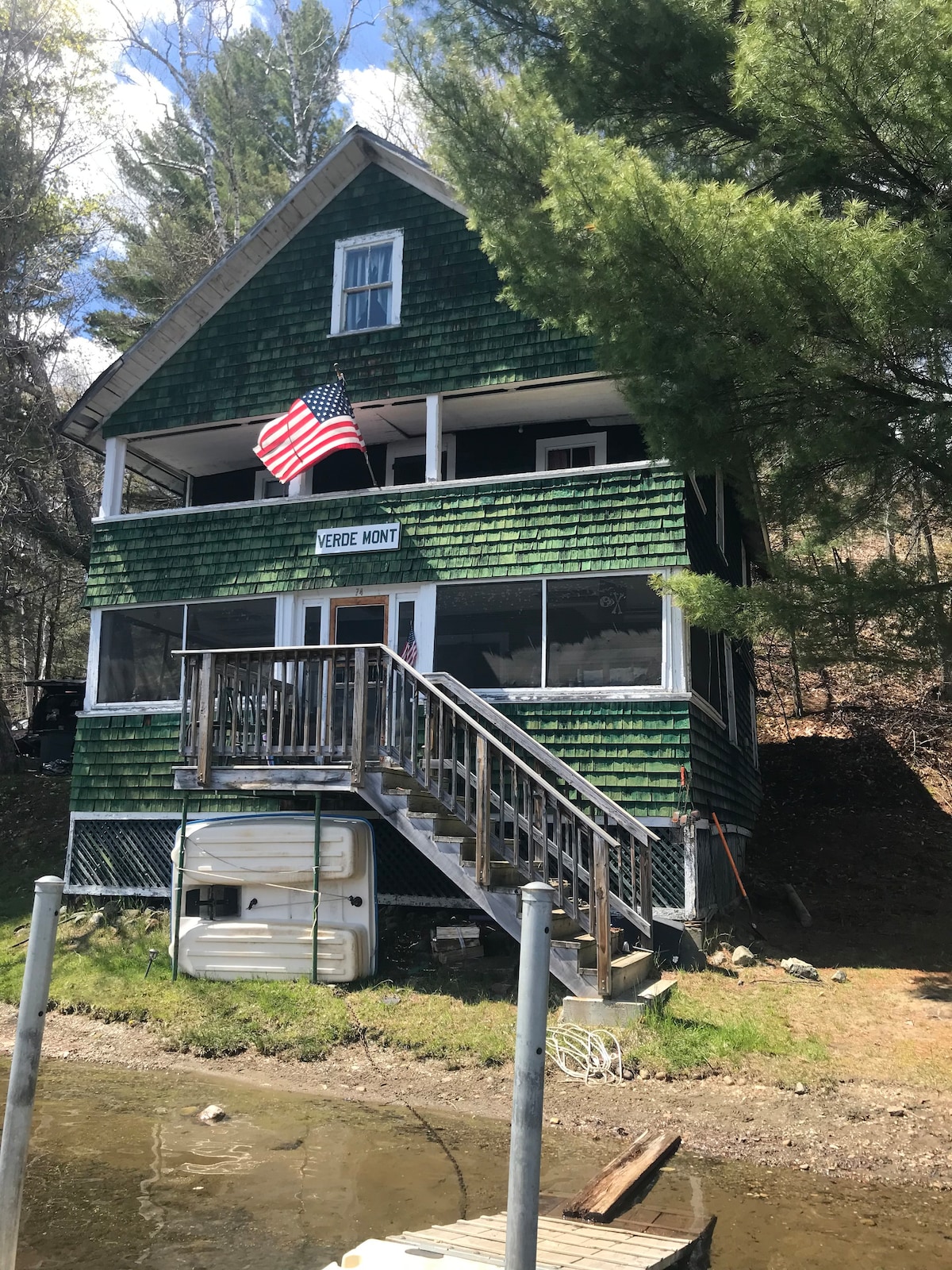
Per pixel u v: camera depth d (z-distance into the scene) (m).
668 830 10.61
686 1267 4.68
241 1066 8.05
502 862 9.41
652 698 10.91
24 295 21.77
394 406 13.19
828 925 11.78
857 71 7.38
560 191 8.32
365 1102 7.13
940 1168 5.95
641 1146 6.15
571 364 12.07
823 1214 5.33
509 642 11.75
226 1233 4.98
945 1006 8.77
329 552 12.73
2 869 15.10
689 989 9.21
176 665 13.45
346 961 9.52
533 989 3.00
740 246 7.29
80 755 13.59
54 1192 5.49
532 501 11.90
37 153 22.61
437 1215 5.19
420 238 13.23
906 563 8.21
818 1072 7.36
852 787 17.75
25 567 22.36
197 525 13.62
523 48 12.80
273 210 13.60
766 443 8.41
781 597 8.25
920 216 7.80
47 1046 8.62
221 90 30.16
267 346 13.83
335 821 9.88
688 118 10.59
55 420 21.39
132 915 12.49
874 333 7.23
